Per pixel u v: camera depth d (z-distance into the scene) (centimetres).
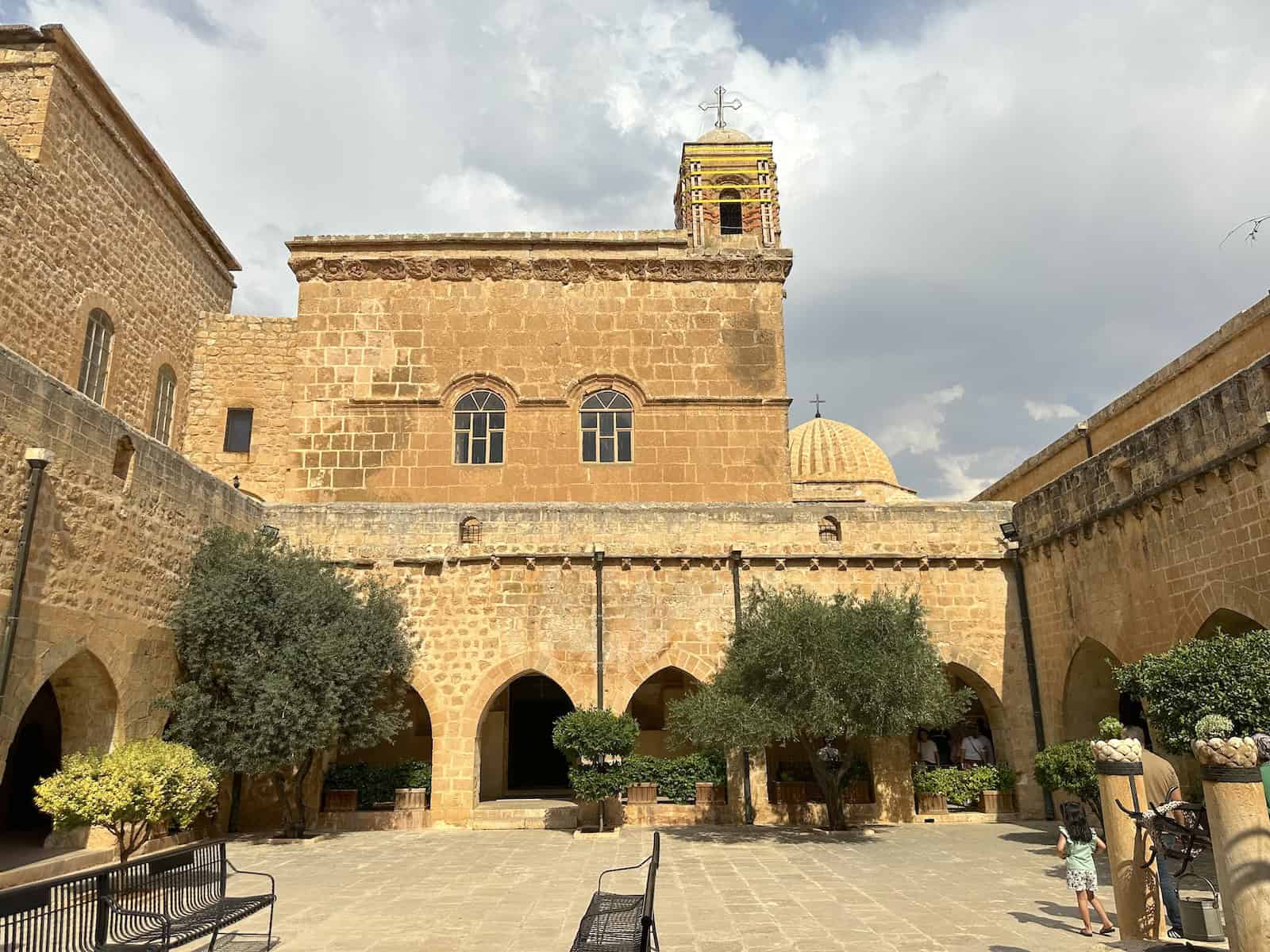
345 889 1281
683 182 3262
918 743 2261
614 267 2695
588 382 2638
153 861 892
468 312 2658
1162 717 1262
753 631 1769
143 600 1598
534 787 2573
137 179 2434
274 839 1778
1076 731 1955
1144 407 2142
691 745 2317
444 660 2038
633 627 2053
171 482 1706
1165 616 1590
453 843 1736
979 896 1183
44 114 2031
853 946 940
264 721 1622
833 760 1953
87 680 1501
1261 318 1705
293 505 2131
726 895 1202
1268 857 709
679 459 2602
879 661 1655
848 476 4138
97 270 2239
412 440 2580
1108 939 947
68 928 785
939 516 2189
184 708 1636
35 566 1304
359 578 2077
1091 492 1827
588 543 2108
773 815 1986
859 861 1473
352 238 2666
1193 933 852
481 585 2070
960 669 2112
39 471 1302
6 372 1254
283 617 1728
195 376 2748
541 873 1386
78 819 1298
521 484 2561
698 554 2092
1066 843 1009
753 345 2675
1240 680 1175
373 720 1819
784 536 2144
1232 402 1393
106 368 2294
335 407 2594
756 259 2702
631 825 1958
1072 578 1922
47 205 2031
